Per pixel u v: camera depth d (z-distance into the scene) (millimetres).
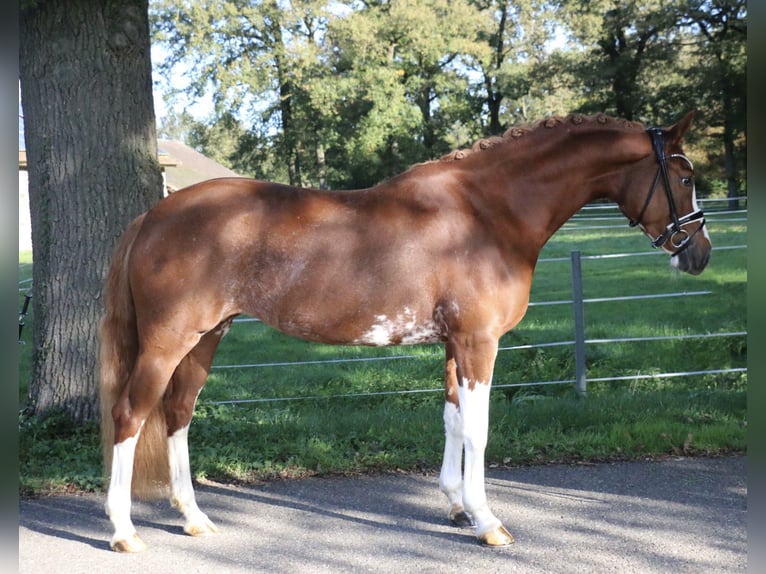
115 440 3707
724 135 31156
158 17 28297
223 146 50969
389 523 4051
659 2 31250
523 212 3830
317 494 4504
